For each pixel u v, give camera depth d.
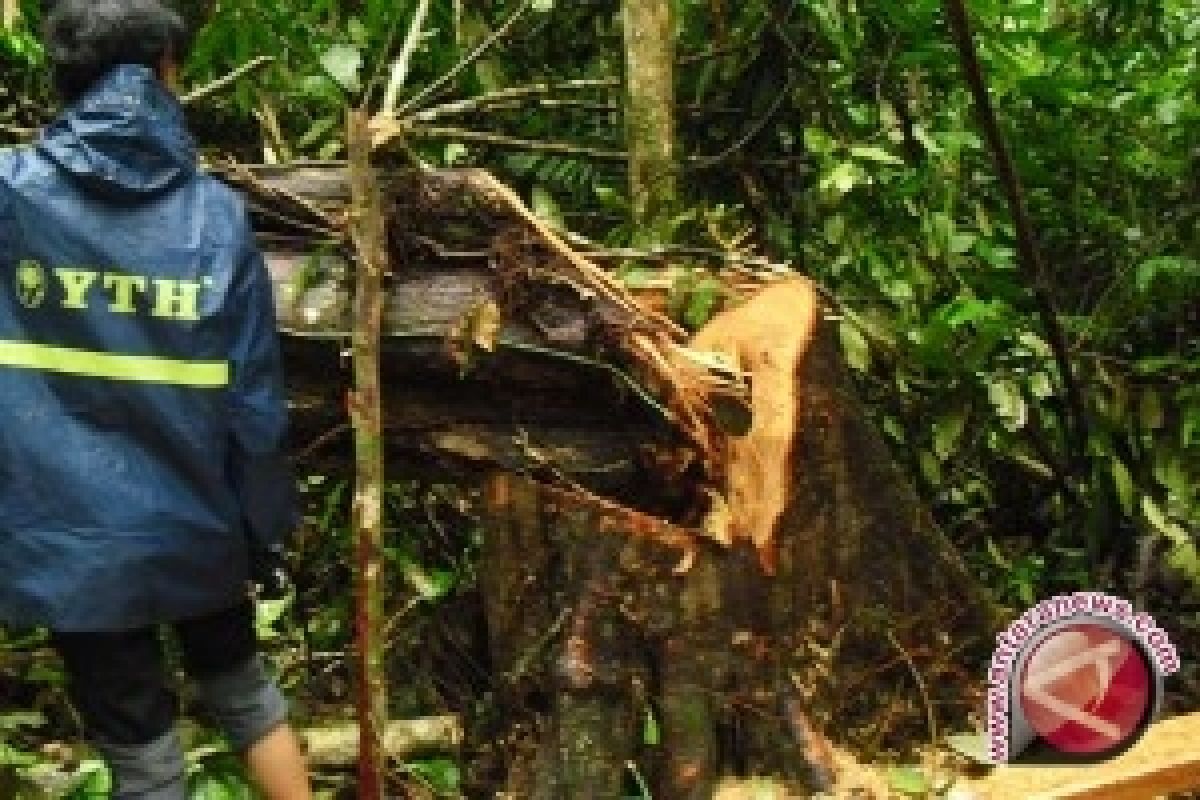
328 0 4.91
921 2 4.59
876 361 4.47
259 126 4.74
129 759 2.93
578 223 4.99
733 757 3.48
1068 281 5.06
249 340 2.82
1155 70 5.07
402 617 4.11
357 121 3.23
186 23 3.03
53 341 2.74
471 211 3.38
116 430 2.75
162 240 2.77
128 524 2.71
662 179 4.39
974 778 3.54
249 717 3.10
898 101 4.80
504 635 3.49
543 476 3.45
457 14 4.82
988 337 4.32
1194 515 4.51
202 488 2.78
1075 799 3.34
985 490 4.80
